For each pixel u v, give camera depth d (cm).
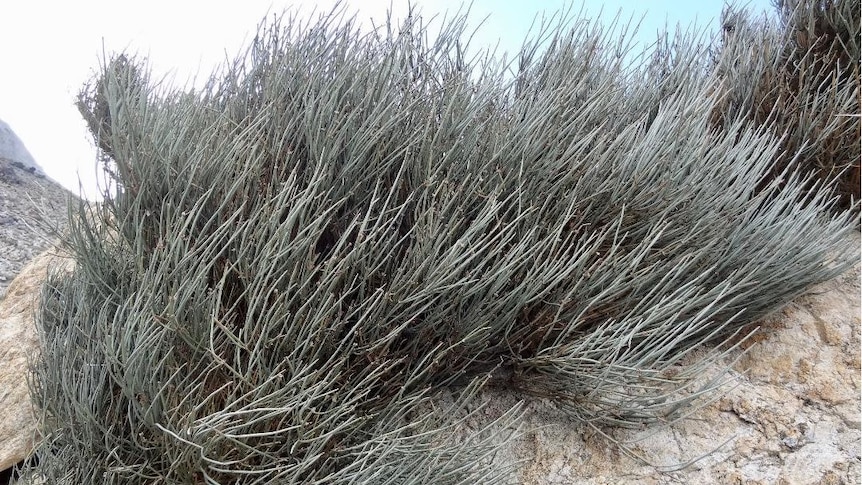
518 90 246
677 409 183
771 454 182
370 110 205
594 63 252
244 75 231
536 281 178
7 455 193
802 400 196
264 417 133
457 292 175
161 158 182
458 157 195
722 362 210
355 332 162
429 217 164
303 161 205
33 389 192
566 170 200
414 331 176
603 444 185
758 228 210
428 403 182
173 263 169
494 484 156
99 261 183
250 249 167
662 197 198
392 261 182
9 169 780
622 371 181
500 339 188
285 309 153
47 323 199
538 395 189
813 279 218
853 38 278
